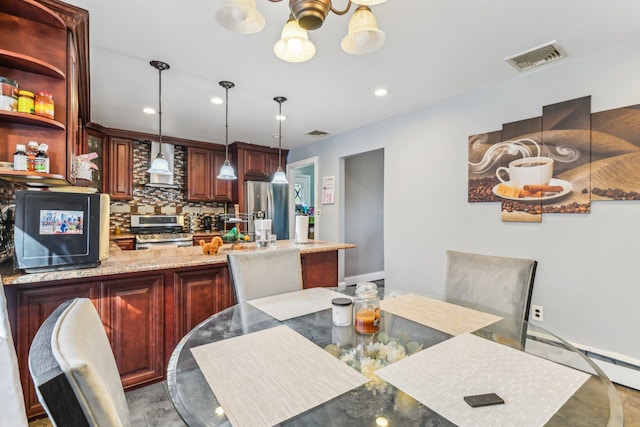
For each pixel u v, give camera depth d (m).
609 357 2.09
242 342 1.10
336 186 4.41
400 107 3.25
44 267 1.59
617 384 2.05
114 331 1.88
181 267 2.08
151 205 4.73
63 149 1.74
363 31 1.20
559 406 0.73
